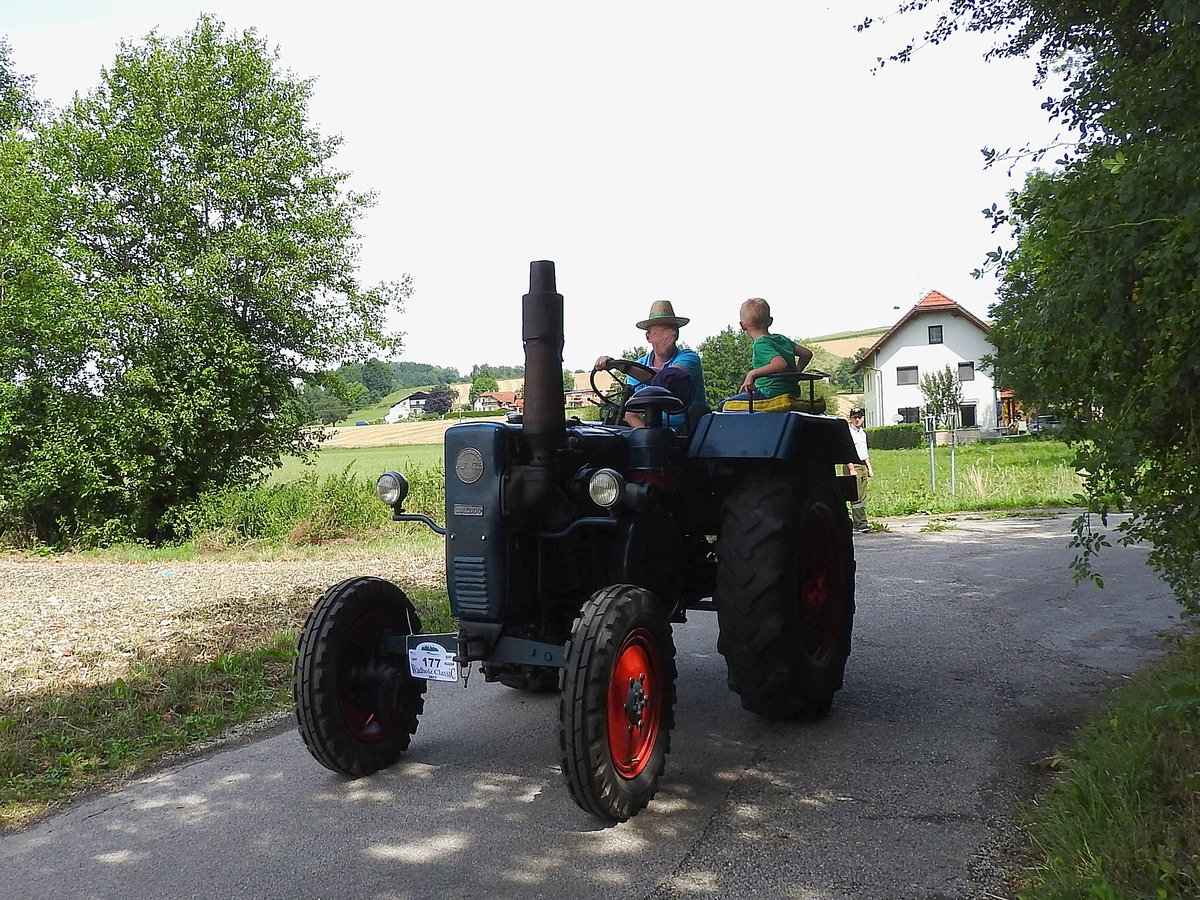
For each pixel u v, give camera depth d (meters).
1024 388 3.67
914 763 4.09
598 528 4.25
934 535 11.58
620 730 3.56
